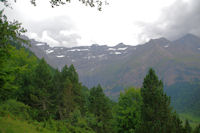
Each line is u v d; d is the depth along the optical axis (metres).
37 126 19.86
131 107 27.56
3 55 10.88
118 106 29.09
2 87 12.45
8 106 22.17
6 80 12.50
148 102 23.02
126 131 27.16
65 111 37.47
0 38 9.75
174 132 13.80
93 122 38.59
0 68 11.87
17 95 30.31
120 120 28.66
